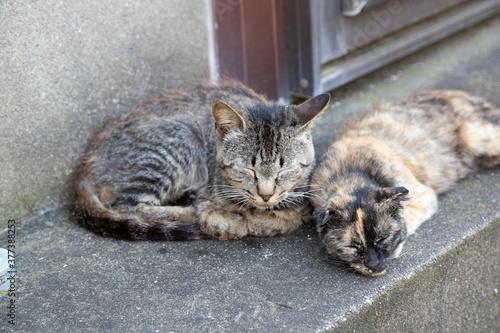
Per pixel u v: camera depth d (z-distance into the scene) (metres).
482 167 1.19
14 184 1.10
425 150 1.13
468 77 1.45
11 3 1.05
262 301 0.97
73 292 0.99
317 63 1.33
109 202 1.10
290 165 1.04
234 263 1.03
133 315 0.96
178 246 1.06
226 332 0.94
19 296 0.99
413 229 1.05
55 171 1.13
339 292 0.98
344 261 1.01
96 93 1.15
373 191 1.01
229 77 1.24
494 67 1.49
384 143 1.11
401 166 1.08
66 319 0.96
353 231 0.99
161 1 1.17
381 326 0.99
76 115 1.13
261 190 1.03
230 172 1.05
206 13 1.23
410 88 1.42
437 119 1.17
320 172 1.08
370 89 1.42
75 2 1.10
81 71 1.12
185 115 1.12
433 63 1.52
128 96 1.18
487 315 1.10
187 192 1.13
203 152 1.12
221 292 0.98
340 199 1.01
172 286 0.99
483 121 1.17
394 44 1.47
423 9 1.50
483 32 1.69
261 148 1.03
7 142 1.08
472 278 1.06
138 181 1.09
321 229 1.03
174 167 1.10
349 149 1.09
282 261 1.03
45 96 1.10
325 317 0.95
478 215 1.08
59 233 1.09
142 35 1.17
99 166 1.11
